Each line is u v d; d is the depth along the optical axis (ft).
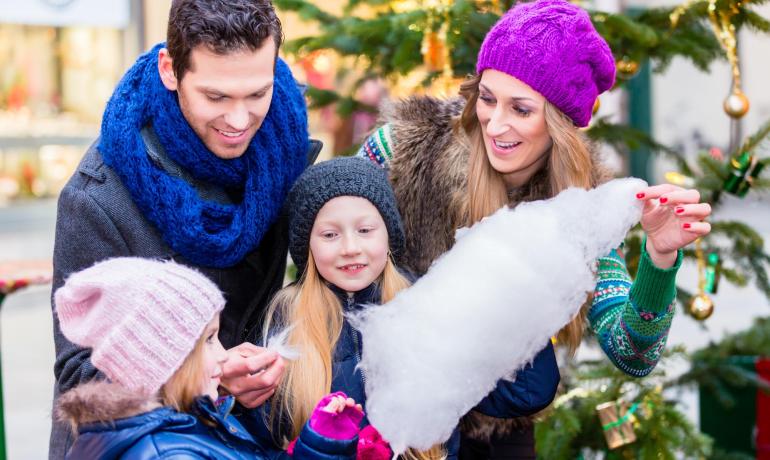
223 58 6.27
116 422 5.61
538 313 5.96
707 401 11.63
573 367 10.16
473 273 5.98
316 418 5.94
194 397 5.88
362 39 10.41
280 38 6.67
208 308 5.90
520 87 6.81
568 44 6.75
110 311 5.77
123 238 6.77
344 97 11.26
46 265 10.23
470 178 7.27
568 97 6.84
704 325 10.60
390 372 5.88
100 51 24.49
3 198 27.14
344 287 6.87
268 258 7.48
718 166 9.84
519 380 6.86
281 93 7.30
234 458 5.85
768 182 9.80
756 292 23.12
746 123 33.12
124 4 16.71
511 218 6.27
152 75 6.83
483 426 7.80
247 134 6.68
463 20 9.32
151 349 5.73
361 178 6.86
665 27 9.93
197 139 6.75
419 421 5.79
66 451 6.78
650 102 30.37
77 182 6.83
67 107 26.13
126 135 6.67
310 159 7.88
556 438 9.40
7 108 25.58
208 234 6.73
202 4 6.31
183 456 5.55
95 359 5.81
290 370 6.73
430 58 9.57
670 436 9.34
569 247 6.12
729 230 10.03
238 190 7.18
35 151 27.43
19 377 17.56
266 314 7.11
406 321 5.97
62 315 5.95
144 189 6.64
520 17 6.84
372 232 6.84
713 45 10.03
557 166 7.06
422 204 7.54
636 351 6.73
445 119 7.61
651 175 24.30
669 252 6.37
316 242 6.87
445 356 5.80
